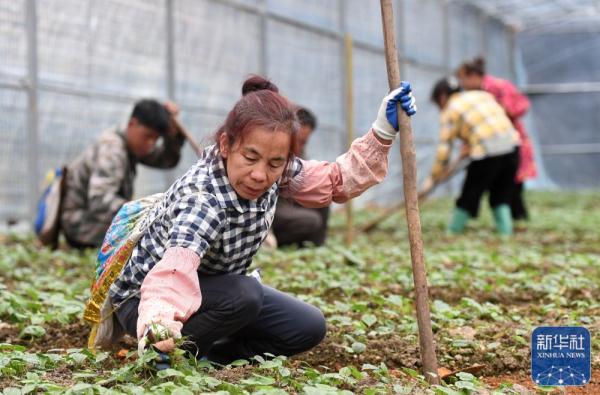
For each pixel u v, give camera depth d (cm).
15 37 1217
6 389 390
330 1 2025
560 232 1457
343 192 454
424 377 440
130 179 994
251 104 397
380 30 2284
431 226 1554
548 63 3164
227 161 408
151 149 990
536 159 3147
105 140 970
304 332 470
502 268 907
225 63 1642
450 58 2650
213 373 434
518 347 546
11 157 1223
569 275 803
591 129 3128
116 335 473
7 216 1222
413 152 437
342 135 2077
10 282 792
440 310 617
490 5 2855
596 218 1672
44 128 1270
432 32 2541
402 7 2347
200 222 403
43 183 1266
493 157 1288
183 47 1530
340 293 735
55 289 721
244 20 1698
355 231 1444
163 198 434
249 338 483
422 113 2489
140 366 405
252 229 429
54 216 1002
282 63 1831
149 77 1457
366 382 437
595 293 741
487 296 730
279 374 432
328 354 529
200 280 442
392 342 544
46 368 459
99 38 1356
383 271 855
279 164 403
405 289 752
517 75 3177
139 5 1428
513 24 3144
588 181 3131
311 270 848
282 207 1036
